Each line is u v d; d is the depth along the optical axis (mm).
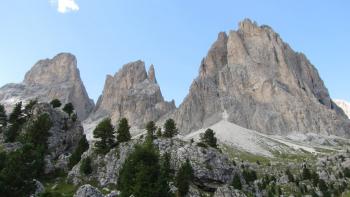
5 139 122812
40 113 138750
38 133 122312
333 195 185250
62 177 109250
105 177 102250
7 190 64188
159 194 74125
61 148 133125
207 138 136625
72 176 105188
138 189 74188
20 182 66750
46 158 113750
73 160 119562
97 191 78312
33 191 70688
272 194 168750
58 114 145000
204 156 108812
